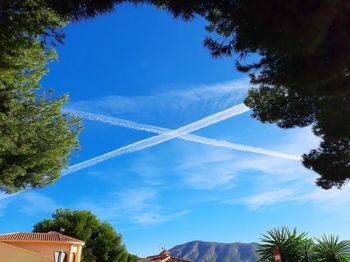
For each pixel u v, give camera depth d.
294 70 7.19
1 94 14.79
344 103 9.77
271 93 12.41
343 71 6.70
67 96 17.61
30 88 15.58
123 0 7.11
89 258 49.88
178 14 7.11
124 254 54.50
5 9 7.87
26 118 16.53
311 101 11.53
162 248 51.88
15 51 9.03
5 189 17.67
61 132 17.75
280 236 28.02
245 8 6.33
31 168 17.38
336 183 13.94
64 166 18.53
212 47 7.72
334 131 10.44
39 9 7.99
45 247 38.69
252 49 7.13
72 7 7.22
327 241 28.17
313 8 5.76
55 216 55.16
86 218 54.06
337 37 6.49
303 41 5.93
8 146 15.46
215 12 7.52
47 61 15.10
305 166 14.03
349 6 6.16
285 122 12.50
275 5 5.90
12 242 38.31
